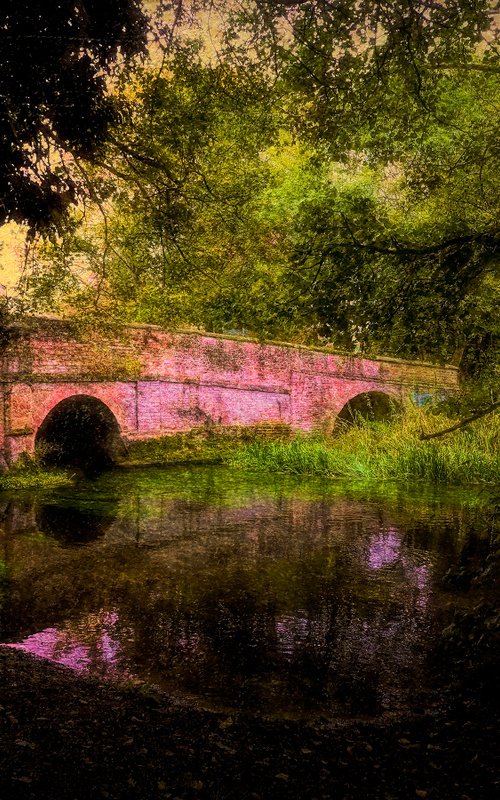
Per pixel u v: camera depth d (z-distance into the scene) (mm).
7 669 4691
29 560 8398
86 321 13766
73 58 4957
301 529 10352
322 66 5172
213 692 4797
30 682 4434
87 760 3277
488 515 7148
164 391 18281
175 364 18406
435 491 13805
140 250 8672
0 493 13094
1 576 7656
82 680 4695
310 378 21125
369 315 4441
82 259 12383
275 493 13508
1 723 3559
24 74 4648
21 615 6359
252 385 19969
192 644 5750
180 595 7113
